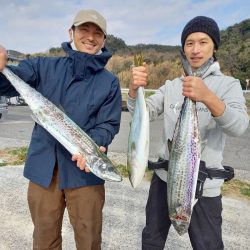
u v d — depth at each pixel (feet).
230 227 15.16
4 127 45.78
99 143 9.07
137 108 8.13
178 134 8.01
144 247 9.72
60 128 8.72
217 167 8.61
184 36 8.89
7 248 12.62
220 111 7.30
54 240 9.91
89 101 9.36
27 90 8.86
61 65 9.59
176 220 8.07
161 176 9.29
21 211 15.89
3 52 8.55
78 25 9.20
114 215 15.99
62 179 9.21
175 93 9.31
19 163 24.86
